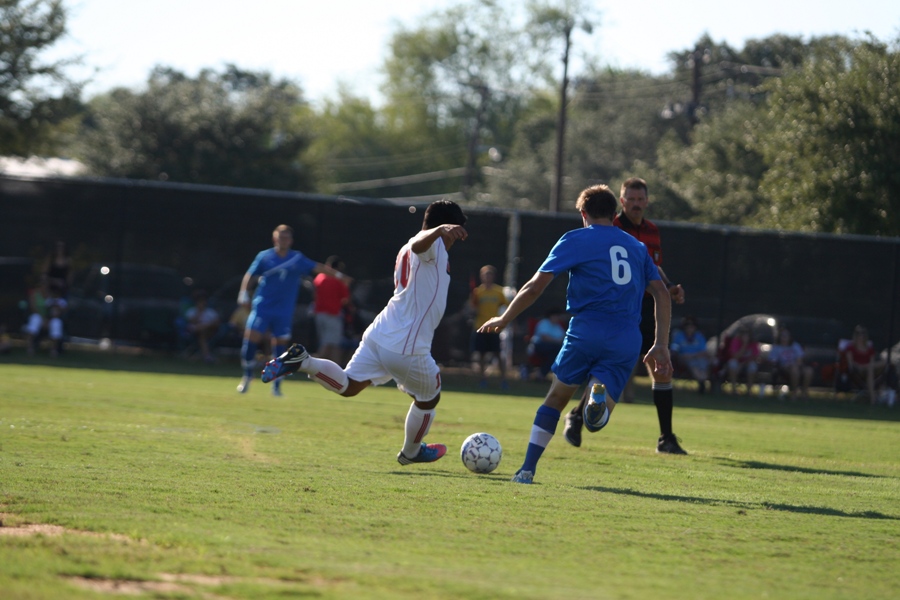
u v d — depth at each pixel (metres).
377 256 72.19
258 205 72.25
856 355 69.25
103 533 15.36
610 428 42.25
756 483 25.45
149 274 72.25
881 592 13.73
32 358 68.00
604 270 22.92
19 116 105.94
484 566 14.16
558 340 71.25
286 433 33.38
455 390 64.25
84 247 71.94
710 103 181.12
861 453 36.66
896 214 77.06
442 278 23.78
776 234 71.06
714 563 15.13
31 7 104.06
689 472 27.19
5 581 12.19
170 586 12.30
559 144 148.50
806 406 64.94
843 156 78.69
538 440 23.39
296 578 12.91
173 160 157.12
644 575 14.09
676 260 71.31
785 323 70.69
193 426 34.16
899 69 78.94
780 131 84.56
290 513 17.61
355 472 23.77
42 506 17.27
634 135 198.12
